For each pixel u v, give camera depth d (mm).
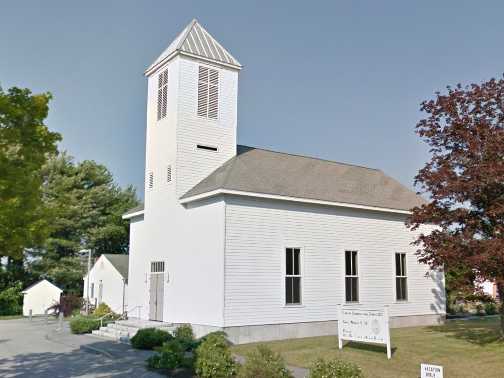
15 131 11898
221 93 26484
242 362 16062
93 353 19469
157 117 26812
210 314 21438
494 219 17484
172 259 24531
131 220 29078
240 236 21719
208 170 25406
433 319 28031
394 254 27000
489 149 16922
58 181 52188
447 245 17531
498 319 29781
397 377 13812
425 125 18734
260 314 21750
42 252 50625
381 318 16688
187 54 25438
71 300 39281
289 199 23000
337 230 24922
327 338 21844
